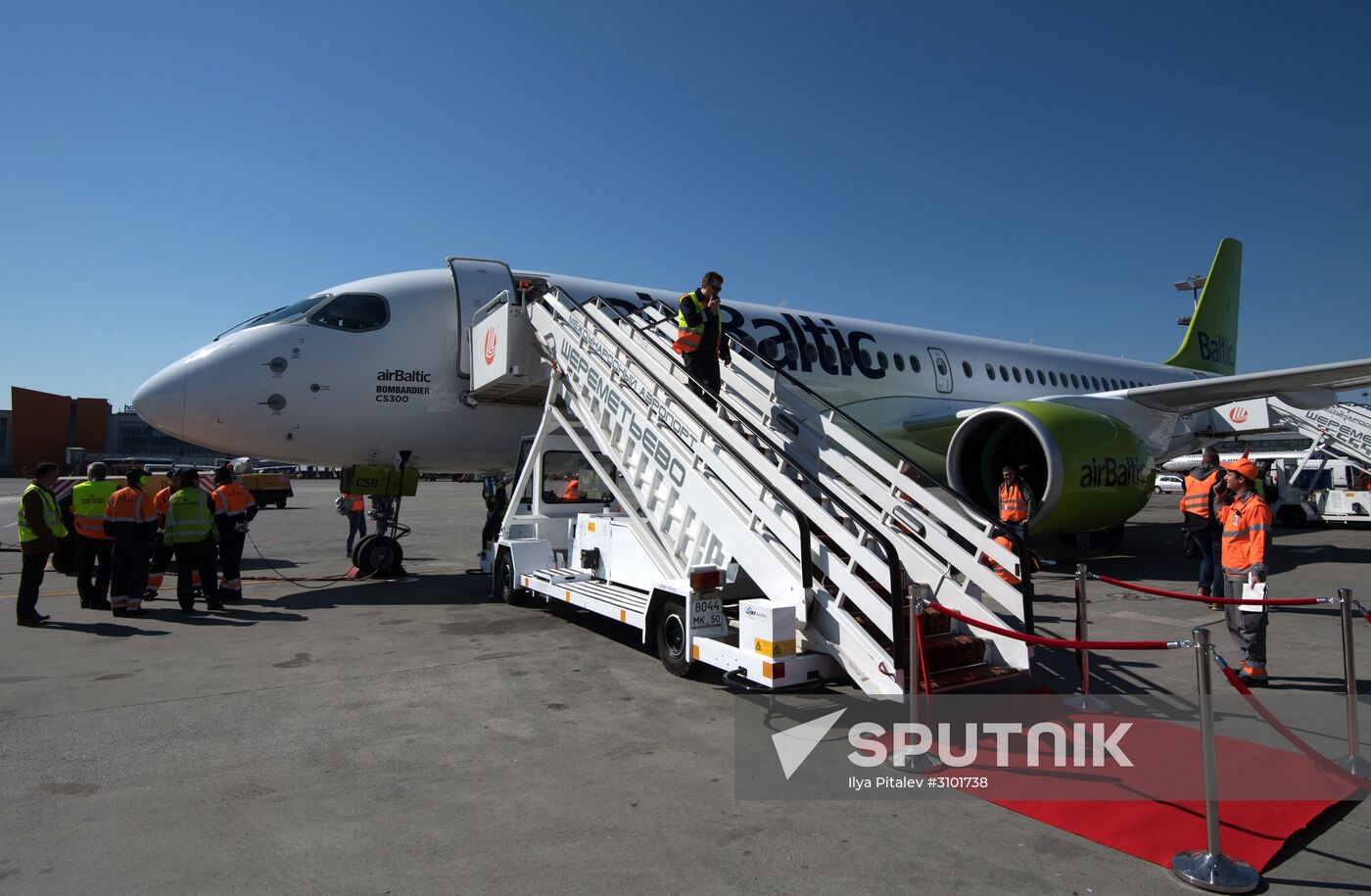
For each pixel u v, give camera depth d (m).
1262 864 2.80
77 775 3.60
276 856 2.83
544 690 4.96
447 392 9.34
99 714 4.50
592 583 6.88
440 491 48.31
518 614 7.55
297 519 22.86
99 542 8.37
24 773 3.62
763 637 4.44
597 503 8.48
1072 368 16.47
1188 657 6.00
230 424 8.39
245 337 8.70
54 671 5.51
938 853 2.88
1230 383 9.99
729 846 2.92
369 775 3.59
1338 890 2.64
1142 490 10.09
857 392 12.02
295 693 4.91
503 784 3.48
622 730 4.21
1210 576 8.38
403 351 9.11
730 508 5.09
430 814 3.18
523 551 7.86
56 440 73.94
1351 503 16.56
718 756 3.84
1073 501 9.46
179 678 5.30
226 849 2.88
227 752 3.88
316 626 7.05
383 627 6.97
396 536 10.18
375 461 9.42
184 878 2.67
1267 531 5.24
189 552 7.89
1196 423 17.19
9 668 5.60
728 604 5.64
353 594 8.84
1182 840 2.99
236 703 4.70
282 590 9.23
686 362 6.07
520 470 8.53
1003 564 4.70
